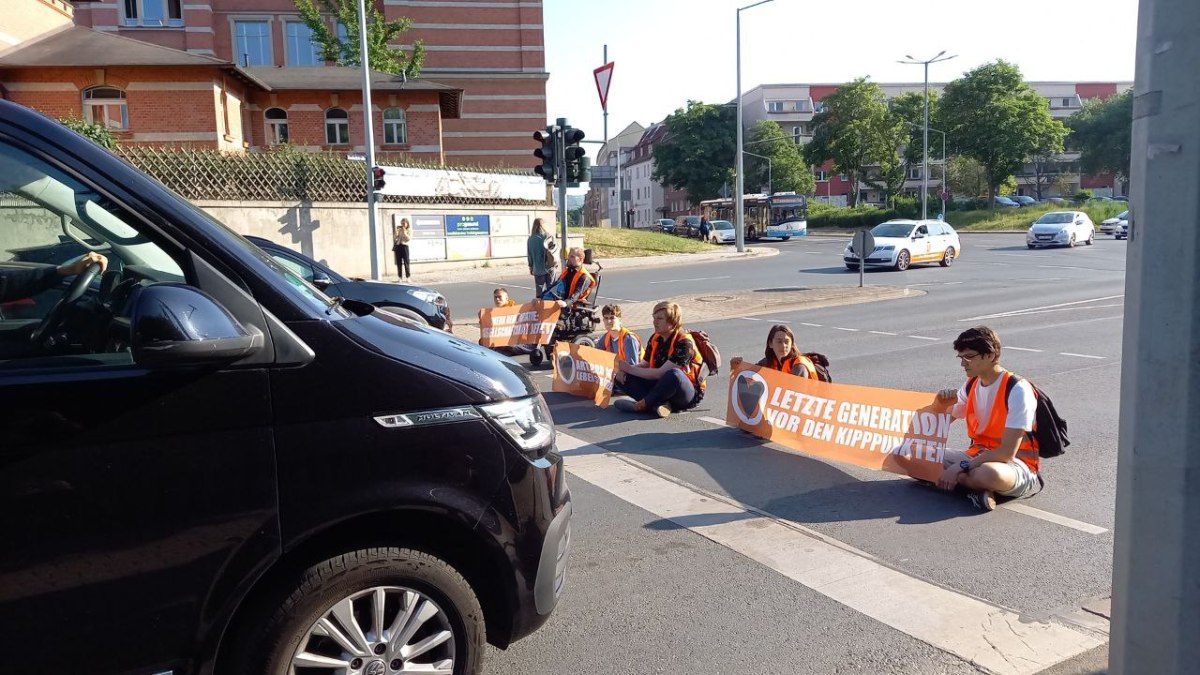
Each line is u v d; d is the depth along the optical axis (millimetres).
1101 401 8383
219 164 25484
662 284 22922
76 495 2352
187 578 2480
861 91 68938
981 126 60031
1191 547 2543
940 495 5727
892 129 68625
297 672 2637
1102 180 91688
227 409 2498
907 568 4523
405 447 2709
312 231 26844
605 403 8609
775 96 94375
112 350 2512
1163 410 2570
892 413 6160
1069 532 5016
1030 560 4609
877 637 3779
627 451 6930
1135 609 2674
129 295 2631
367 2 37531
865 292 19109
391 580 2719
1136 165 2633
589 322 11391
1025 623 3893
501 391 2959
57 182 2539
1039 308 16188
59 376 2361
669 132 81062
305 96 34031
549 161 15203
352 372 2662
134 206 2547
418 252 28875
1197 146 2451
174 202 2635
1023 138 59312
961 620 3928
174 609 2479
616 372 8594
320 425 2602
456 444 2793
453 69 45781
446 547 2936
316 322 2652
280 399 2561
